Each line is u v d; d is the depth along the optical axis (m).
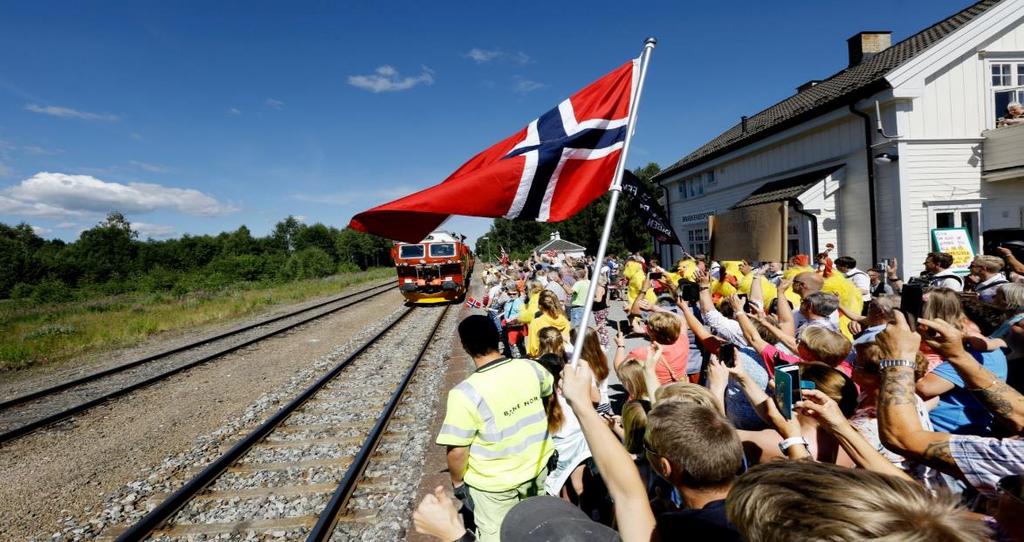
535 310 7.42
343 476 5.55
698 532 1.51
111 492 5.65
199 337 16.72
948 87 11.17
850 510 0.99
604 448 1.67
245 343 14.37
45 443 7.28
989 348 2.91
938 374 2.90
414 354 12.49
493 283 14.13
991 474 1.78
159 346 15.35
